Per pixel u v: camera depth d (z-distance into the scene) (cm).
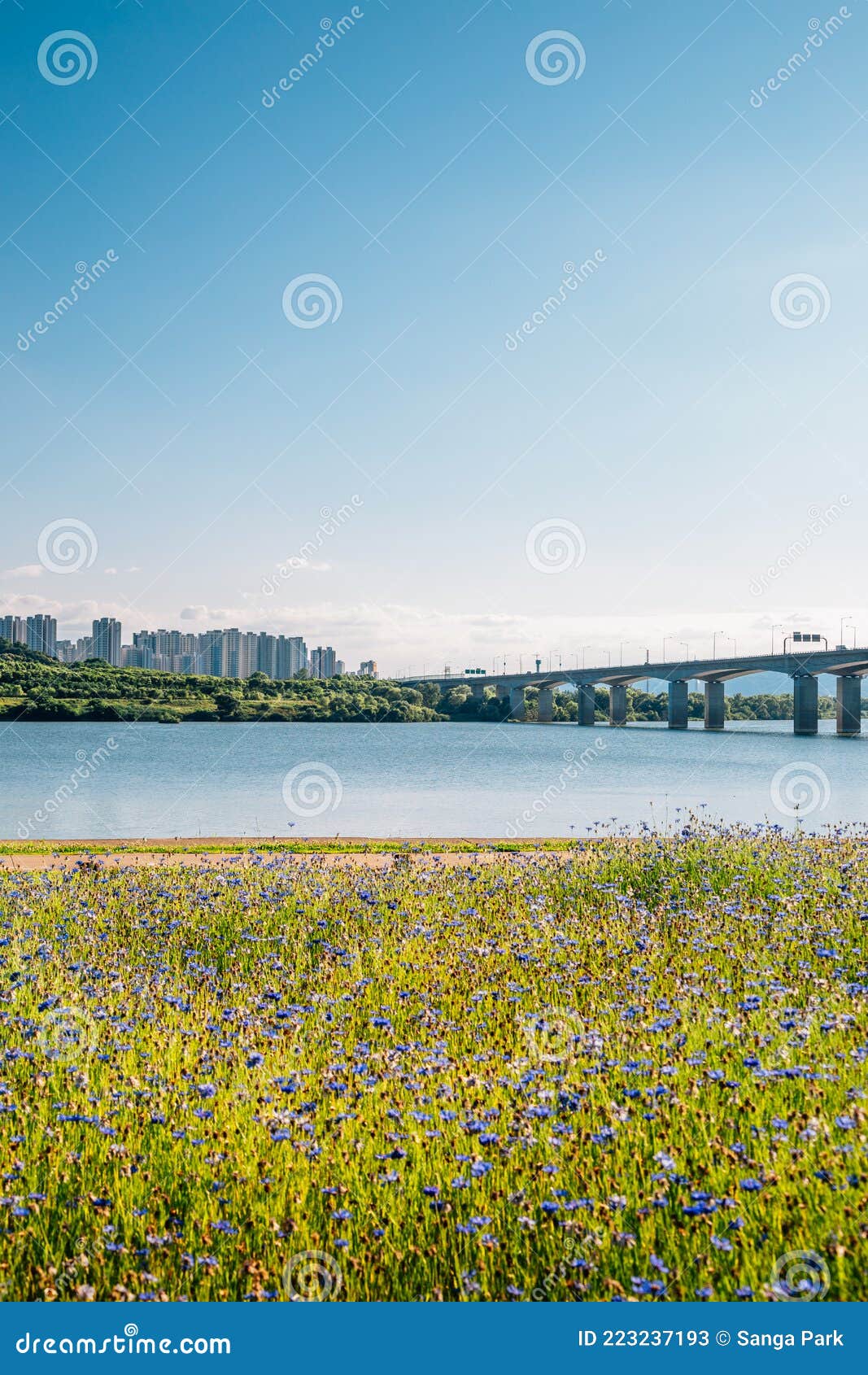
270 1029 898
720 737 13900
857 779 6156
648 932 1297
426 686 18350
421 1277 512
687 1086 713
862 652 13012
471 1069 774
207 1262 511
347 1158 622
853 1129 617
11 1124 676
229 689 16012
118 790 5288
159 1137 655
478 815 3953
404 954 1213
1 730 12962
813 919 1343
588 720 17862
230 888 1664
